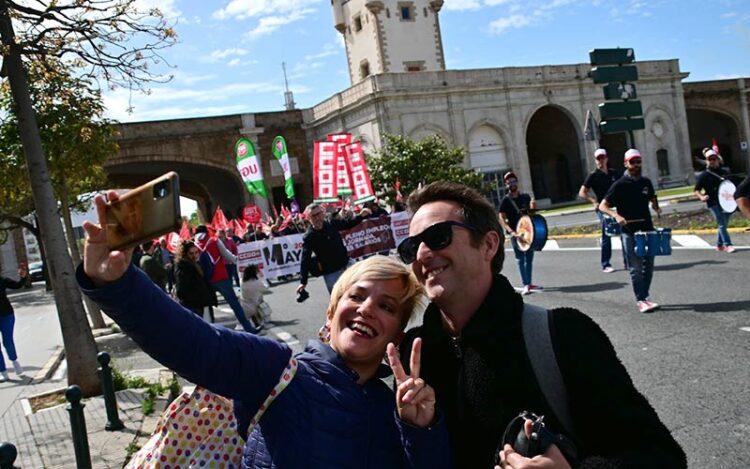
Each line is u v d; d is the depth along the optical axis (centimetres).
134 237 165
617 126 1571
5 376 1039
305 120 4612
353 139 4222
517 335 187
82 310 785
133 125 4134
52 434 626
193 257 966
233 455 234
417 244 210
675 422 460
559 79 4547
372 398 214
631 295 934
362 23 5075
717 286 905
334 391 208
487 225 209
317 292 1547
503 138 4359
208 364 195
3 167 1273
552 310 191
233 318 1351
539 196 5416
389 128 3959
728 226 1471
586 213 2997
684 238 1449
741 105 5831
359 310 221
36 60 841
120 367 930
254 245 1969
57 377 1019
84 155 1231
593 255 1428
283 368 209
